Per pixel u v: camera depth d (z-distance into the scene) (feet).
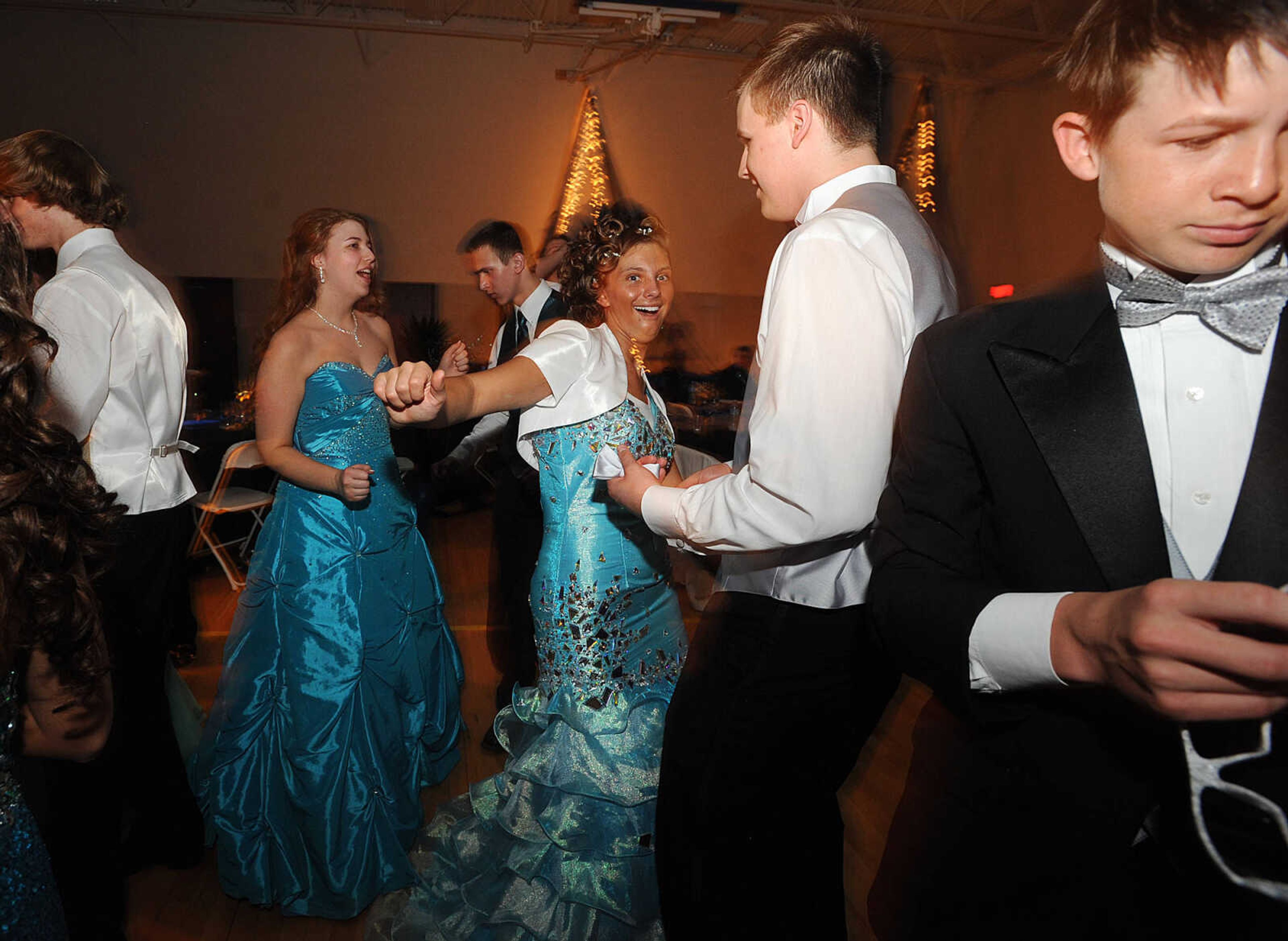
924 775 3.11
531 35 31.81
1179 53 2.05
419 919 6.38
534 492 9.33
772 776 4.35
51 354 2.97
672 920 4.64
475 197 33.24
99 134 30.27
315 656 7.13
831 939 4.61
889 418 3.64
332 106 31.86
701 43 33.88
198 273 31.27
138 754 7.23
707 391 26.11
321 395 7.44
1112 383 2.53
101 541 3.25
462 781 8.89
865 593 4.19
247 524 18.25
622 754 5.95
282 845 7.09
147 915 7.00
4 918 2.91
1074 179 33.09
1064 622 2.36
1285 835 2.02
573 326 6.07
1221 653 1.89
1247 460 2.45
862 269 3.67
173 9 29.60
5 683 2.93
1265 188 2.08
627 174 34.42
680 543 4.39
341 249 7.61
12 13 29.40
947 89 36.88
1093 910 2.62
